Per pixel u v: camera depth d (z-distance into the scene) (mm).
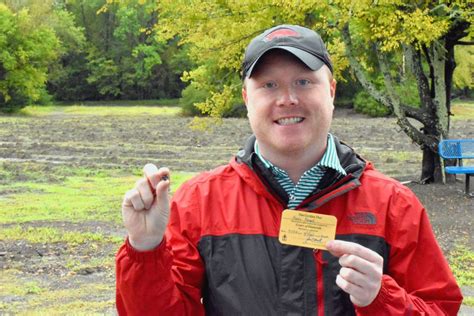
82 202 16828
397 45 13875
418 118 17094
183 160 25562
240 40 15859
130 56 86125
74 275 9938
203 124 16922
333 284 2686
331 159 2830
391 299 2473
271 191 2789
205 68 17797
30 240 12133
